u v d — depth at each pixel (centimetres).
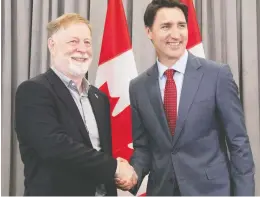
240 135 146
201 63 155
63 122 138
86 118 147
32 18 238
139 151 164
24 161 139
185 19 159
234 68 231
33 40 237
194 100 148
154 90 157
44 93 137
